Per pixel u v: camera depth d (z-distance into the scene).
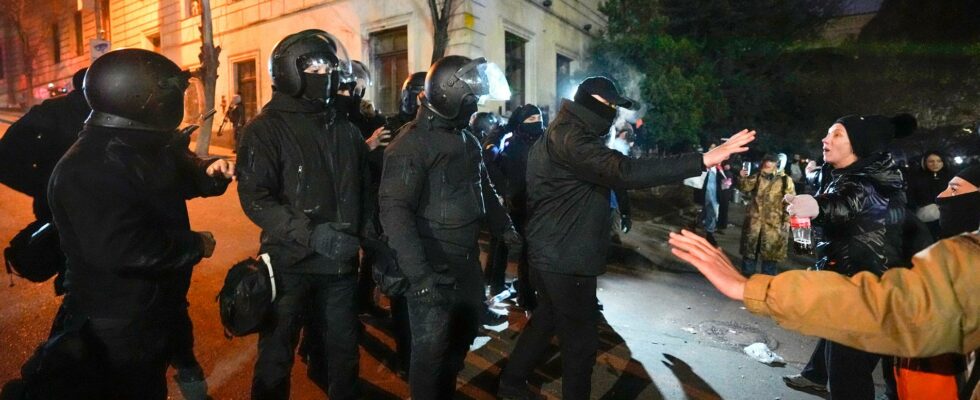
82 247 1.78
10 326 3.67
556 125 2.63
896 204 2.53
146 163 1.92
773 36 18.14
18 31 26.47
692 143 14.88
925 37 17.48
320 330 2.70
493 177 4.47
